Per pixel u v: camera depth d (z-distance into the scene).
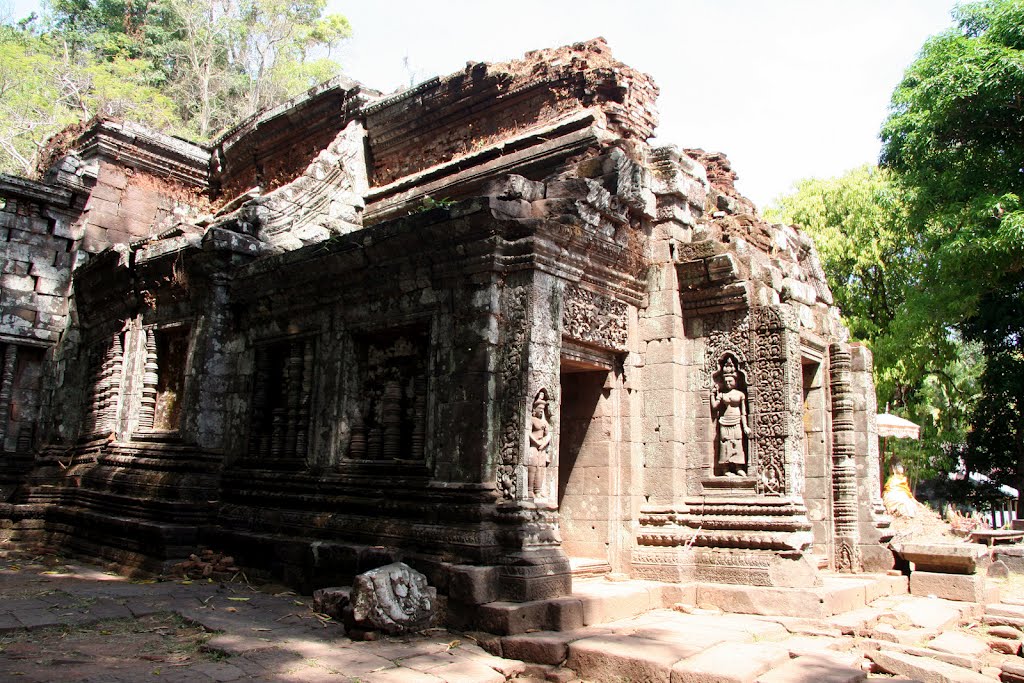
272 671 5.89
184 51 35.62
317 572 9.14
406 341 9.91
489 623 7.21
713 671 5.91
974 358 32.59
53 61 30.45
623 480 10.26
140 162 17.55
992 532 15.88
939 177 19.77
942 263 19.17
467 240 8.88
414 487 8.84
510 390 8.42
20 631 6.91
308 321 11.13
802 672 6.11
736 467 10.20
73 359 15.59
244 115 34.28
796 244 13.18
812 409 12.56
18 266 15.63
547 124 12.64
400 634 7.12
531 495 8.16
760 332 10.37
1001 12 18.53
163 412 13.37
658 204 11.09
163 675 5.66
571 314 9.47
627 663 6.28
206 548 10.98
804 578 9.21
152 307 13.72
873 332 25.39
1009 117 18.75
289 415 11.18
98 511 12.70
